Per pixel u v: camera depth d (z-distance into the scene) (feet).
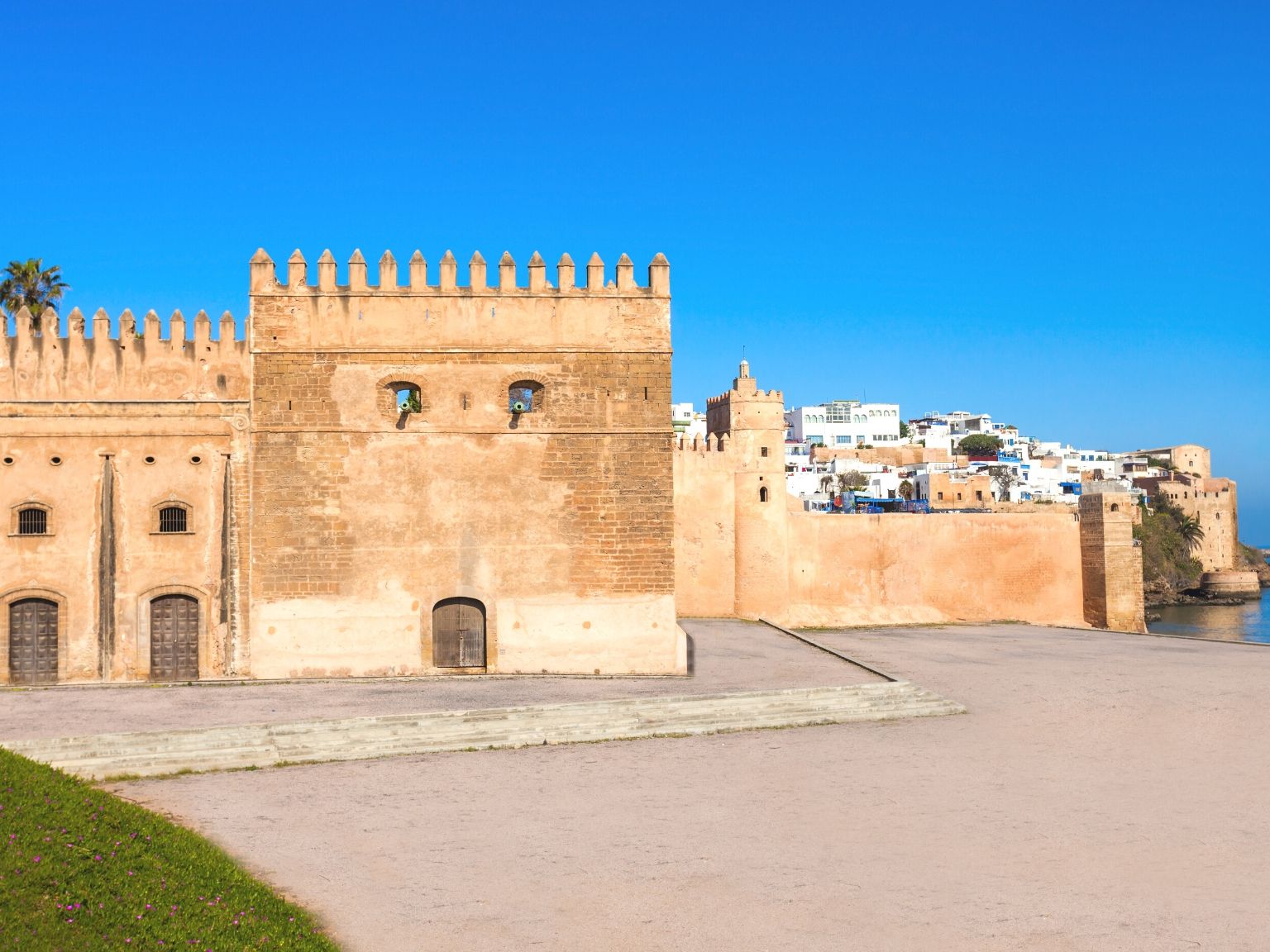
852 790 74.84
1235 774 79.71
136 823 58.75
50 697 97.91
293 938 48.80
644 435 114.52
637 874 58.54
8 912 45.16
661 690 103.45
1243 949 49.98
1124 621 184.14
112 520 108.99
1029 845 63.67
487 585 112.16
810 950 49.73
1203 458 618.03
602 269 115.34
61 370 109.70
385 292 112.47
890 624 181.57
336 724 85.87
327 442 110.83
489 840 63.67
